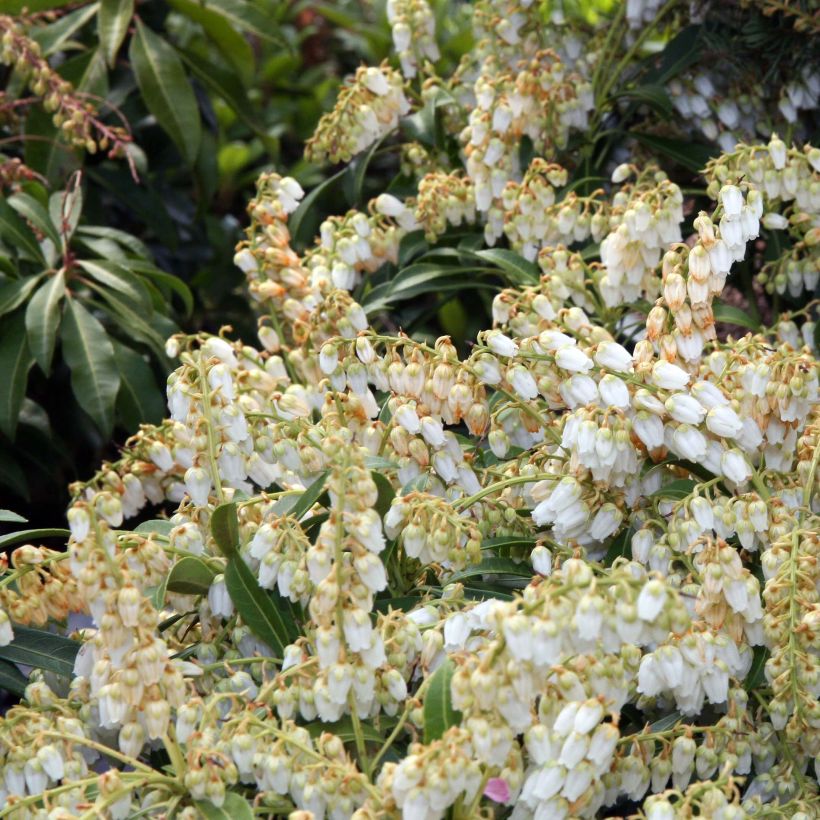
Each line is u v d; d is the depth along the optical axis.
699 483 0.47
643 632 0.39
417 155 0.63
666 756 0.43
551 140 0.60
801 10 0.59
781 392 0.46
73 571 0.42
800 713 0.44
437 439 0.47
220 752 0.41
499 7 0.62
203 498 0.47
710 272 0.48
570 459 0.47
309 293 0.55
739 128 0.61
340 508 0.41
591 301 0.54
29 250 0.62
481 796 0.40
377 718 0.43
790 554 0.45
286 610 0.46
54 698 0.44
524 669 0.38
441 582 0.48
